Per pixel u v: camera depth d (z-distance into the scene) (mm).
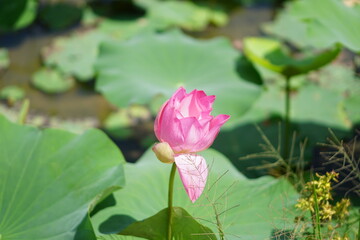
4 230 1177
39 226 1177
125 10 4301
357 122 2609
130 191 1332
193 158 1009
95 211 1259
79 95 3352
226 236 1196
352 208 1345
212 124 1016
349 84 2992
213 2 4582
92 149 1344
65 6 4281
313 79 3312
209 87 2213
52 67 3570
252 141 2547
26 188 1268
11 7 3514
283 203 1276
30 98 3293
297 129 2676
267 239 1178
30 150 1351
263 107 2904
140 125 3139
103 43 2389
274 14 4387
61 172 1295
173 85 2227
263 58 2457
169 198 1075
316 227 1127
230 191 1349
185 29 4105
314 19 1946
